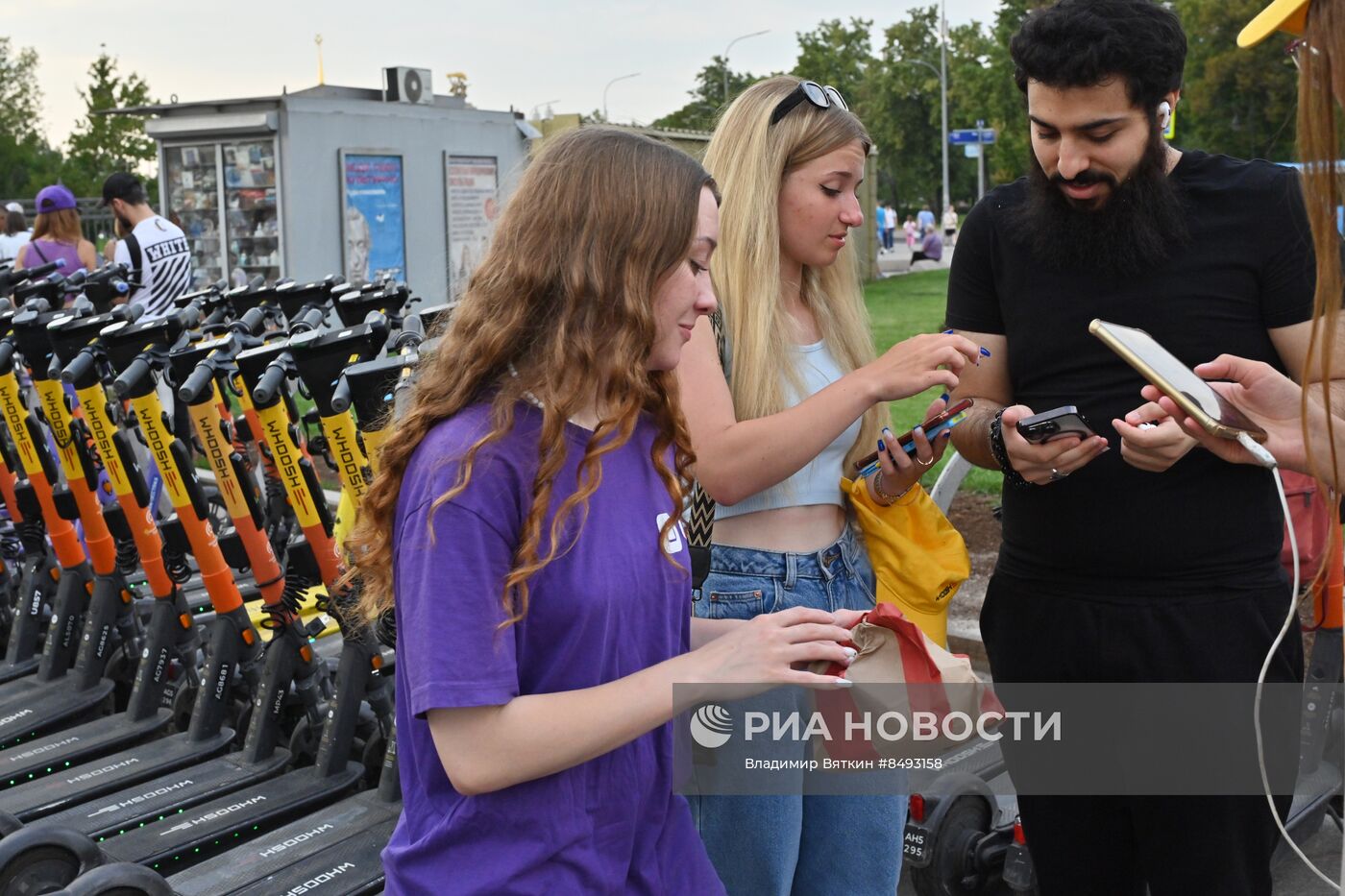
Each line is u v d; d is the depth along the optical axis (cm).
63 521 454
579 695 161
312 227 1188
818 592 264
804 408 243
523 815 164
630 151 164
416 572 157
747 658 168
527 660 165
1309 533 353
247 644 410
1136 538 244
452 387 163
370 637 369
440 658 154
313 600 470
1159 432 218
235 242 1206
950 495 390
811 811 273
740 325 256
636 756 177
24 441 452
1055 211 246
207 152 1200
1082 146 233
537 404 162
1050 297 252
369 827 349
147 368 382
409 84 1267
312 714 402
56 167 6184
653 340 164
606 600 165
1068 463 235
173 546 402
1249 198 237
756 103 259
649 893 180
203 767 393
